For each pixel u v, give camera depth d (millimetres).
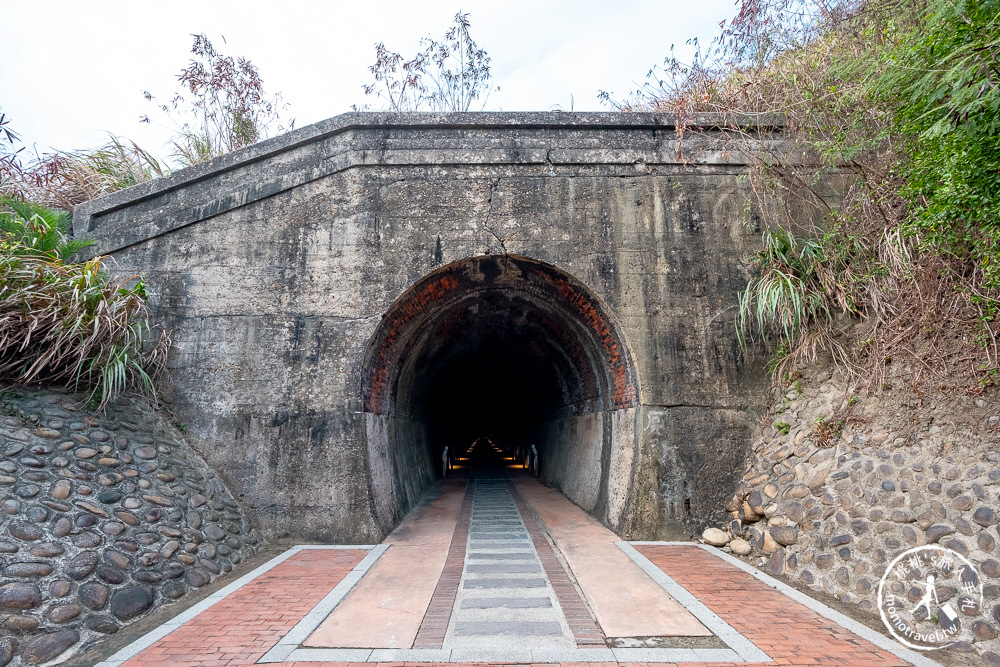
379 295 6934
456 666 3469
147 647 3695
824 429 5660
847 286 5980
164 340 6793
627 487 6891
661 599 4621
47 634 3645
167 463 5914
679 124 7285
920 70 4137
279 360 6820
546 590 4898
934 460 4465
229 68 11234
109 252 7305
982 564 3764
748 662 3508
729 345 6945
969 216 4141
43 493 4516
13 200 7402
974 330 4527
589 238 7141
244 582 5016
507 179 7273
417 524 7641
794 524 5562
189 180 7391
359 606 4473
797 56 7559
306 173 7312
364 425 6691
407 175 7277
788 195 7078
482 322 9719
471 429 22812
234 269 7105
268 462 6547
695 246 7184
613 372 7566
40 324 5305
